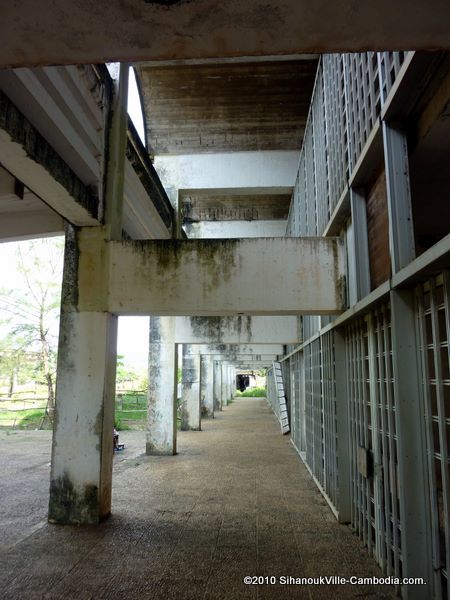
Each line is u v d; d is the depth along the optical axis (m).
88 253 5.86
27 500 6.41
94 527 5.20
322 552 4.43
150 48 1.98
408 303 3.50
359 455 4.74
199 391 14.95
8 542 4.72
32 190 4.94
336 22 1.82
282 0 1.69
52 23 1.82
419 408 3.37
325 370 6.47
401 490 3.31
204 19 1.79
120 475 8.04
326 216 6.27
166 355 10.56
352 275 5.18
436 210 5.40
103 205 5.95
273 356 18.53
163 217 9.48
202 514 5.70
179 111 10.00
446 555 2.87
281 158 10.55
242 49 2.00
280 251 5.71
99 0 1.69
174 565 4.13
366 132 4.22
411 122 3.73
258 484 7.32
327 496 6.24
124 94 6.51
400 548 3.60
